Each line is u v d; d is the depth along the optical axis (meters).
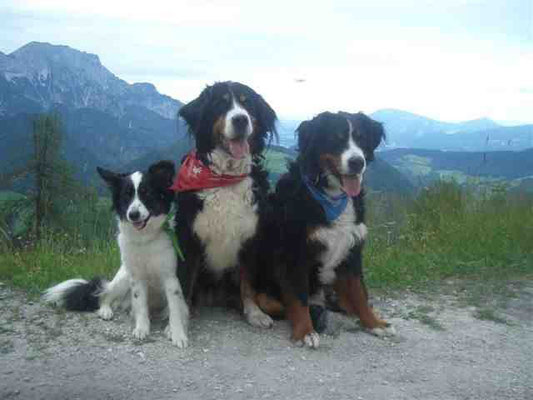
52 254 2.68
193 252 1.86
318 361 1.57
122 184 1.79
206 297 2.05
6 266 2.42
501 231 2.98
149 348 1.61
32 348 1.58
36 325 1.76
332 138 1.87
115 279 1.91
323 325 1.81
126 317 1.86
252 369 1.50
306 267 1.81
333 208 1.83
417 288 2.33
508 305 2.12
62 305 1.93
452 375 1.50
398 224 3.36
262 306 1.93
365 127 2.00
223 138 1.85
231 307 2.05
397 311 2.03
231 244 1.87
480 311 2.03
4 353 1.55
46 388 1.36
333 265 1.90
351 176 1.85
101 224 3.39
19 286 2.17
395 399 1.35
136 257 1.76
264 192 1.91
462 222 3.21
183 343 1.64
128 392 1.35
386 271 2.45
